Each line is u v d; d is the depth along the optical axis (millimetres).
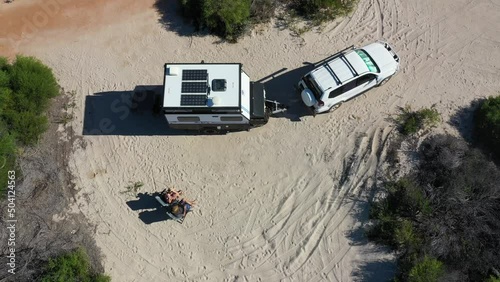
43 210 16328
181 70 15625
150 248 16016
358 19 18547
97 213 16406
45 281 14719
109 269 15766
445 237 15266
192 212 16312
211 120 15992
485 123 16516
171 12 18938
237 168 16781
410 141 16766
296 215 16156
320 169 16641
